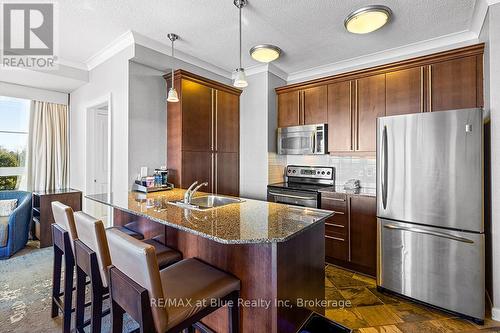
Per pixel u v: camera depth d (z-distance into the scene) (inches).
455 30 104.3
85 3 86.3
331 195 119.8
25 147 158.6
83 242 60.9
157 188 110.6
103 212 155.0
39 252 132.3
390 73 115.3
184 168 121.2
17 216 128.9
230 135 147.8
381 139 93.7
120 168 118.1
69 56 131.3
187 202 83.7
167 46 119.6
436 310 83.8
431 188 83.1
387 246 92.7
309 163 154.2
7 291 94.3
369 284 102.3
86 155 148.4
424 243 84.4
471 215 77.0
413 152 86.3
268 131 144.3
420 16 93.9
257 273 54.3
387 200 92.3
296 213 69.9
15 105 154.7
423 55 112.5
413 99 109.7
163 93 127.6
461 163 78.1
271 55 116.8
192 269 58.1
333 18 95.8
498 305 77.9
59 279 78.4
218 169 139.5
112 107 123.5
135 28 103.8
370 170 132.1
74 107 164.6
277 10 90.8
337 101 129.7
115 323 47.3
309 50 124.0
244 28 103.6
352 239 113.5
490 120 80.0
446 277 80.9
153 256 40.2
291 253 56.4
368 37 110.5
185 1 85.6
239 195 154.1
